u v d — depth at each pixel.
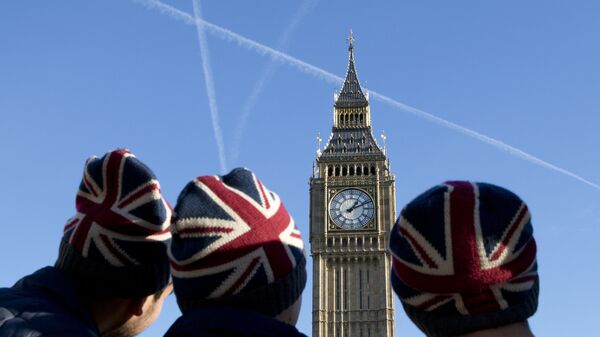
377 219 100.81
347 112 109.00
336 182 102.94
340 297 98.75
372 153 104.50
